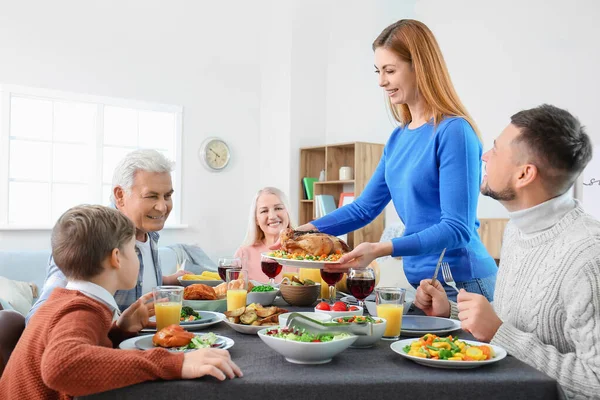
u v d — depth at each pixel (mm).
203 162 6020
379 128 5461
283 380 1006
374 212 2320
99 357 989
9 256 4059
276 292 1893
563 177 1327
